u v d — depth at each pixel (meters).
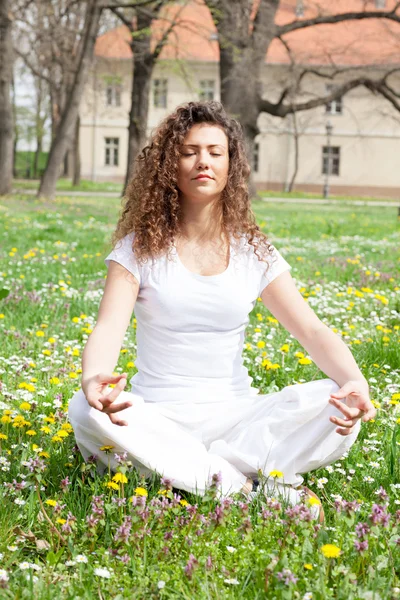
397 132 53.41
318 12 31.22
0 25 27.39
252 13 32.38
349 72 34.28
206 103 3.22
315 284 8.66
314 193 53.72
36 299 7.12
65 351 5.27
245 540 2.42
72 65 32.56
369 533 2.40
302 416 2.88
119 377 2.63
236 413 3.05
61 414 3.77
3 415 3.77
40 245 12.12
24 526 2.68
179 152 3.11
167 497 2.81
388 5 51.06
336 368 2.97
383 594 2.20
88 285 8.28
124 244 3.15
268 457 2.93
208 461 2.91
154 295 3.06
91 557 2.42
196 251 3.15
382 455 3.45
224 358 3.12
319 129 53.41
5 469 3.04
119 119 54.00
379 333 6.19
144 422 2.87
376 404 4.05
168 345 3.09
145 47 31.16
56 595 2.22
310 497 2.77
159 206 3.13
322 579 2.19
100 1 27.06
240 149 3.23
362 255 12.27
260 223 18.73
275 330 6.08
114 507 2.61
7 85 28.09
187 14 52.47
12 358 4.93
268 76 51.47
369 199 49.03
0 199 25.70
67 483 2.79
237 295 3.09
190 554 2.27
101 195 36.34
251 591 2.23
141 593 2.23
